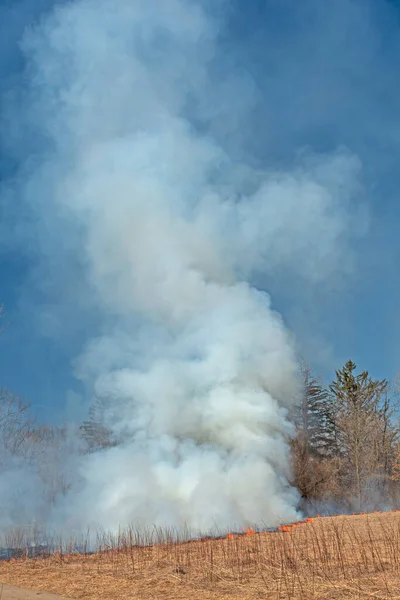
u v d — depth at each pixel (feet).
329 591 39.83
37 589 43.80
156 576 46.91
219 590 41.57
